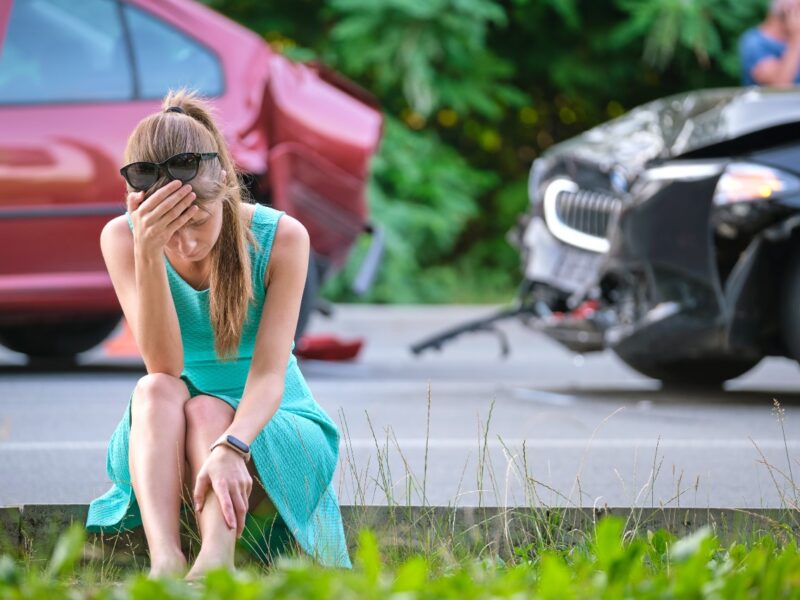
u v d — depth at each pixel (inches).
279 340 307.3
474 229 1556.3
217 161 294.0
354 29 1320.1
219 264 302.0
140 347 299.9
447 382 746.8
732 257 599.5
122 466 303.1
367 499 375.2
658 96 1595.7
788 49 816.3
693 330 601.3
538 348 1024.9
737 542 311.4
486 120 1594.5
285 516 295.0
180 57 721.6
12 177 692.7
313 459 305.9
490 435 526.6
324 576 212.7
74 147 697.0
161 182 287.7
